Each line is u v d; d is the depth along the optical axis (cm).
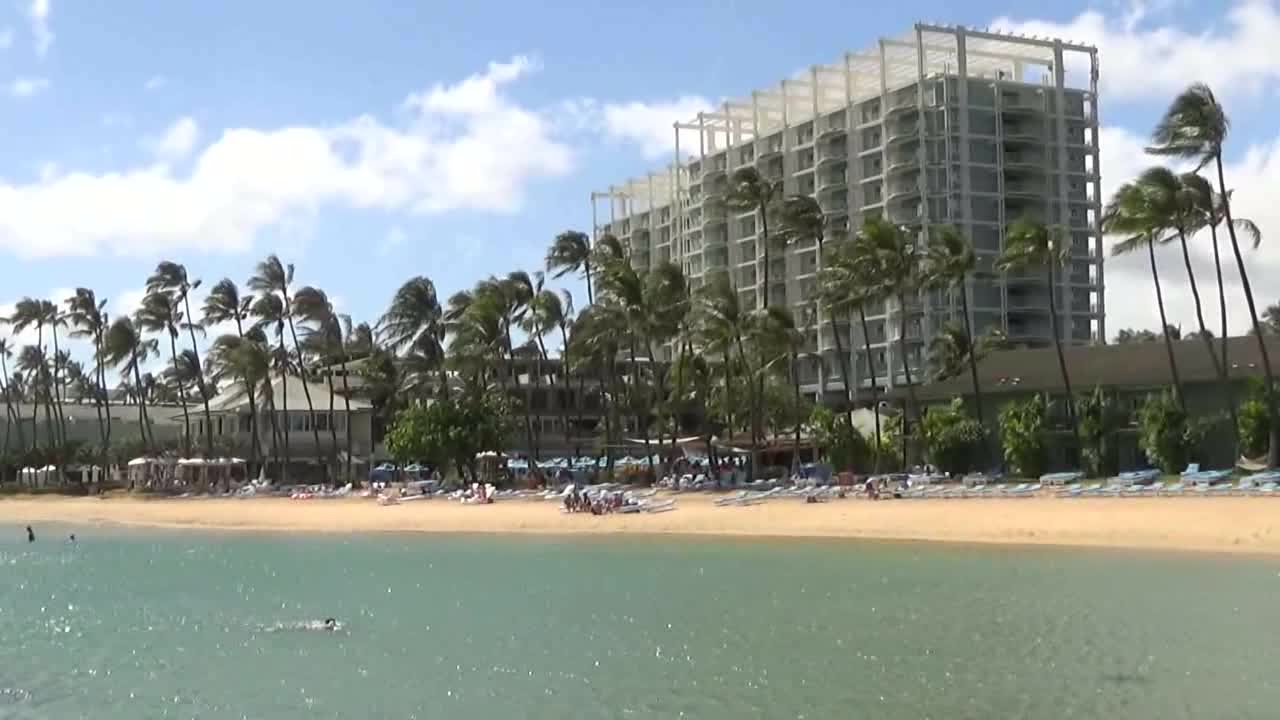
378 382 13075
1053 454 7612
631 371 12781
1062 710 2253
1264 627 2934
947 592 3731
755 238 16875
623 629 3356
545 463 11144
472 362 10938
